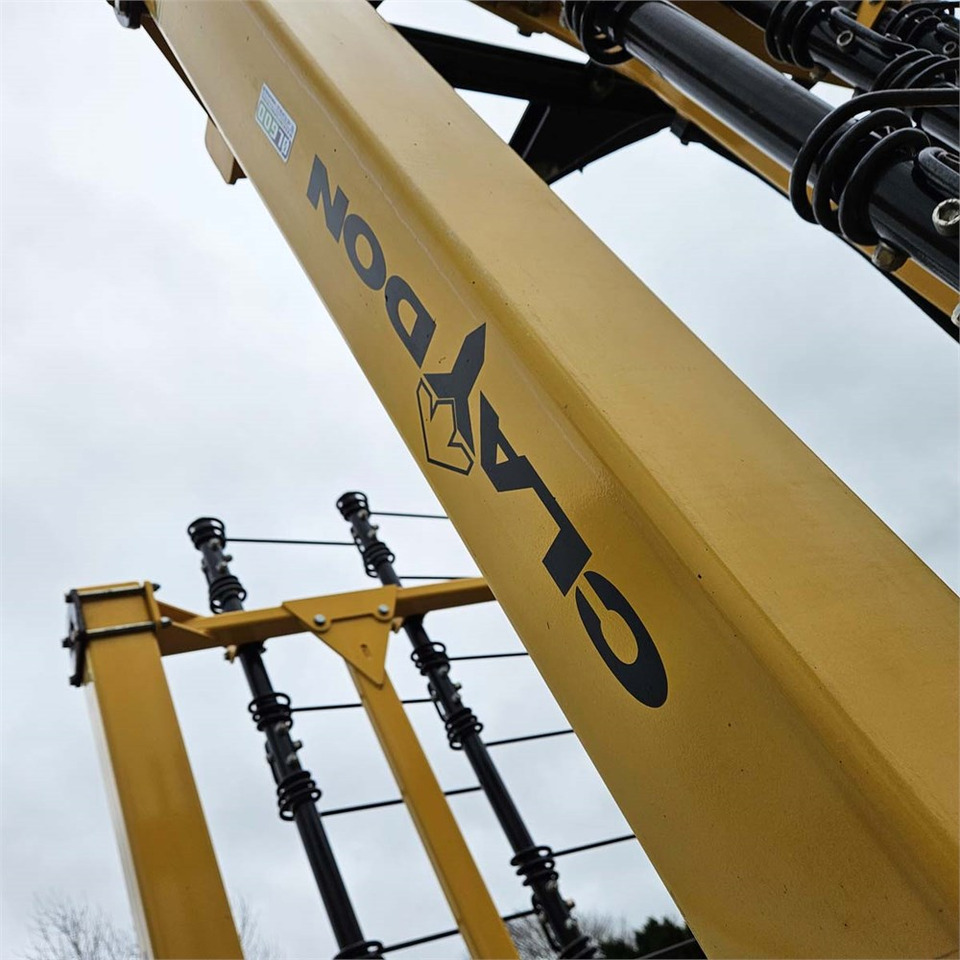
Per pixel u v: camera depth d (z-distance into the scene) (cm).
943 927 48
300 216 110
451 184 88
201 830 230
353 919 261
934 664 54
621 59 129
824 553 60
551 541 73
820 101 97
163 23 150
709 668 61
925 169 80
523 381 75
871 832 51
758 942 59
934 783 49
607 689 70
